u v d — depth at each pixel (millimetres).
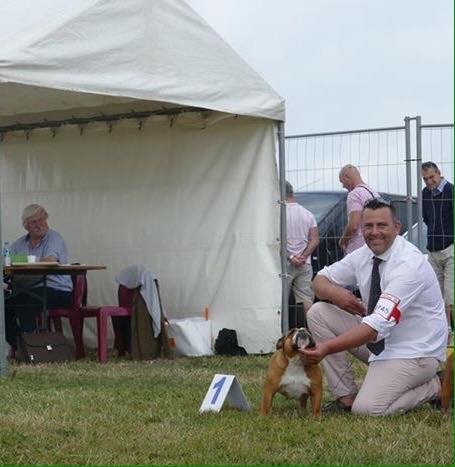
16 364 9555
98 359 10102
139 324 10219
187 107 10867
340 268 6379
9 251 10922
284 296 10453
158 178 11430
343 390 6348
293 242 11211
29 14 8812
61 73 8477
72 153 12203
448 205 10773
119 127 11766
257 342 10531
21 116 12203
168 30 9406
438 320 6141
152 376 8414
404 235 10695
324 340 6348
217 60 9820
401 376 6027
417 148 10648
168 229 11297
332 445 5191
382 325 5828
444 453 4980
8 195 12750
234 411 6203
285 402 6637
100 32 8805
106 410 6305
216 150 10945
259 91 10195
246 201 10695
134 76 9070
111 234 11789
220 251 10867
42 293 10180
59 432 5562
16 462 4855
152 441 5285
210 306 10898
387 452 5008
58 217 12266
